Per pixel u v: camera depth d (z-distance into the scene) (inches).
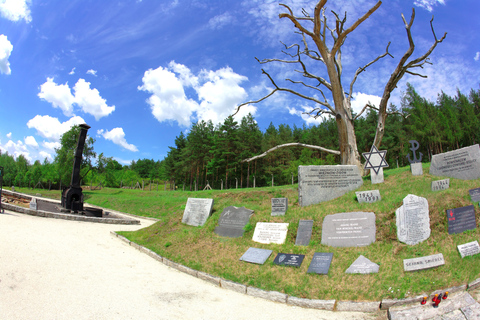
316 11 610.2
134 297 264.8
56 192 2054.6
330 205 461.1
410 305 236.1
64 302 237.6
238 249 392.8
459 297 229.8
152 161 4547.2
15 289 247.3
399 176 545.0
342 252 339.0
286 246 375.2
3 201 795.4
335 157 2106.3
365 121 2159.2
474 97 1910.7
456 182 438.3
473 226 328.8
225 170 2004.2
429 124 1635.1
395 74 637.9
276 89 722.2
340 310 249.1
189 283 318.3
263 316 242.1
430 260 286.2
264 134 2696.9
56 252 361.7
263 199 640.4
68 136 1904.5
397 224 348.8
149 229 554.6
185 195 1216.8
